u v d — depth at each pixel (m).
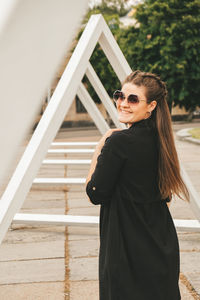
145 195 1.37
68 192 5.72
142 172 1.37
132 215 1.35
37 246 3.40
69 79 1.89
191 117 29.31
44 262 3.01
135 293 1.30
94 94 25.92
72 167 8.43
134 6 18.92
